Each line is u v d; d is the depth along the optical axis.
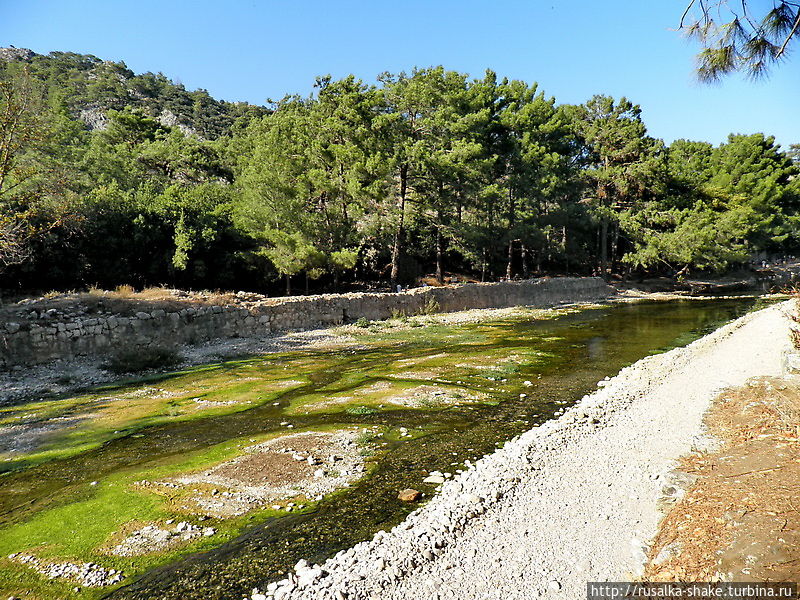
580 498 7.15
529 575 5.50
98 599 5.50
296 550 6.39
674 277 53.44
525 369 16.55
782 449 7.94
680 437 9.31
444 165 32.22
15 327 16.38
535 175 40.97
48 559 6.25
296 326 25.28
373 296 28.92
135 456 9.52
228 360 18.52
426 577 5.54
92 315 18.81
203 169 48.50
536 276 50.56
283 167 29.89
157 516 7.23
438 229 41.00
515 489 7.49
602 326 26.72
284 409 12.41
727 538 5.59
